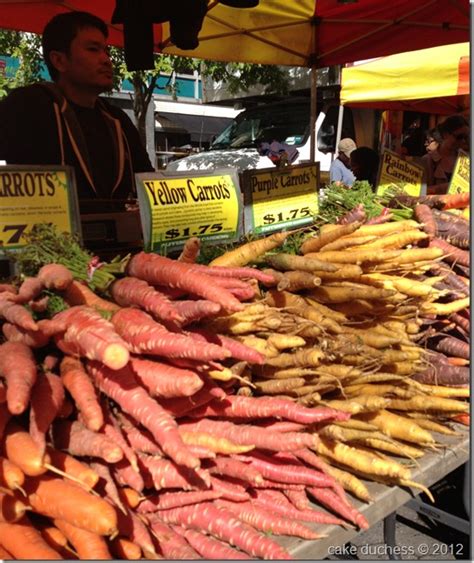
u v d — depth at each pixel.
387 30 5.13
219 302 1.60
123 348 1.35
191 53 5.09
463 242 2.85
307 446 1.64
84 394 1.41
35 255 1.73
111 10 4.49
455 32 5.11
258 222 2.48
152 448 1.53
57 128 2.71
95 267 1.83
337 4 4.88
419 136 10.62
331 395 2.03
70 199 1.94
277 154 7.36
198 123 15.05
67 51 2.72
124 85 11.30
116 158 2.94
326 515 1.71
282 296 2.04
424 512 2.84
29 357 1.39
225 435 1.67
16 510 1.33
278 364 1.83
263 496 1.74
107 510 1.32
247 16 4.90
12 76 9.31
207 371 1.59
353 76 6.70
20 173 1.83
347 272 2.07
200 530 1.59
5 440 1.36
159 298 1.60
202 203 2.23
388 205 3.16
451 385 2.34
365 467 1.82
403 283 2.22
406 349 2.11
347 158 7.53
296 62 5.52
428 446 2.04
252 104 11.16
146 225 2.06
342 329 2.04
